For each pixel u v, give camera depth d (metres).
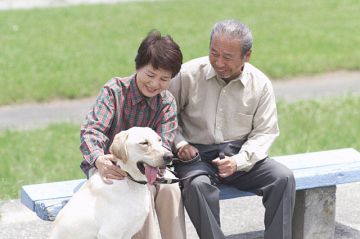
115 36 24.53
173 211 6.35
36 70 18.98
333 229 7.79
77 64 19.77
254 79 6.82
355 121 14.12
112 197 5.67
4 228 8.37
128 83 6.25
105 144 6.21
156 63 5.94
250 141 6.77
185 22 27.53
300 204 7.62
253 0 33.44
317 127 13.57
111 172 5.70
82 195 5.82
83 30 25.70
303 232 7.65
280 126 13.57
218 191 6.45
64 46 22.62
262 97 6.83
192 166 6.62
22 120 14.94
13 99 16.41
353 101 16.12
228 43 6.34
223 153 6.80
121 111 6.25
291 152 11.72
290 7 31.23
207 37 24.20
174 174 6.66
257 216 8.80
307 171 7.32
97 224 5.68
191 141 6.93
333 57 20.84
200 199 6.34
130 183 5.75
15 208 9.05
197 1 33.25
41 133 13.32
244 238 8.12
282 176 6.61
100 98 6.21
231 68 6.46
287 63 20.03
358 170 7.46
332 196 7.68
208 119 6.82
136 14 29.53
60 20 28.02
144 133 5.61
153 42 5.99
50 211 6.37
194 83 6.82
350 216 8.76
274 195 6.63
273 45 22.80
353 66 20.12
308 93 17.45
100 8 31.45
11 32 25.12
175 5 32.19
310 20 27.88
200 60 6.89
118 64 19.80
